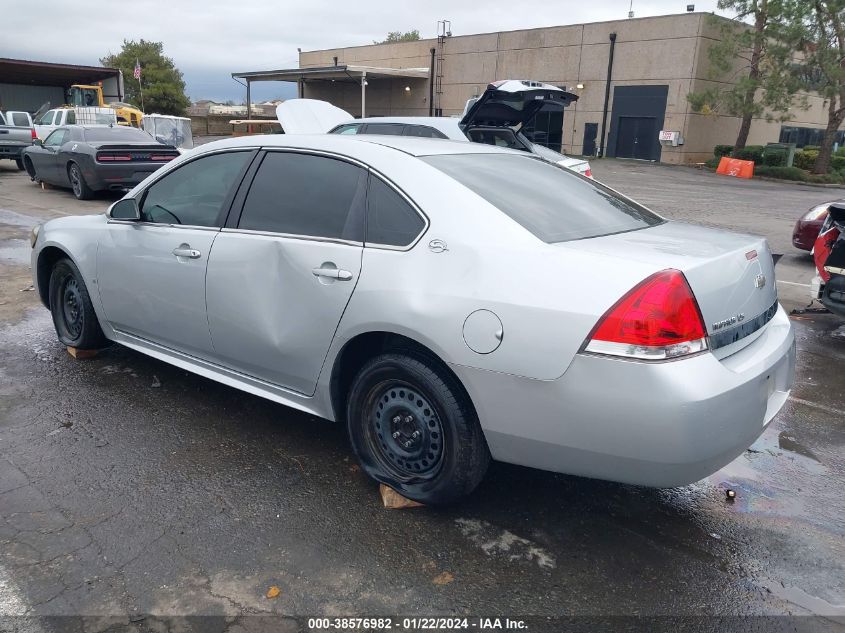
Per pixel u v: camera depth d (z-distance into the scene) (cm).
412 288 282
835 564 279
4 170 2131
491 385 264
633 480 254
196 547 277
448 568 269
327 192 328
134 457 348
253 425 388
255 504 309
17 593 248
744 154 2912
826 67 2566
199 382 447
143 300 404
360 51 4362
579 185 358
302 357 327
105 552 272
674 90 3050
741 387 251
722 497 329
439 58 3925
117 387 435
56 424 382
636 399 239
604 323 242
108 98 3628
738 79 3088
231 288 349
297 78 4388
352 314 300
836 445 389
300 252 321
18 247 895
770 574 272
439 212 289
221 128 4809
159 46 6019
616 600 254
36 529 286
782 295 748
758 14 2681
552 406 254
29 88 3922
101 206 1303
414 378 288
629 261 253
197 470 337
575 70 3369
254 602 247
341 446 367
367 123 1134
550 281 255
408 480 306
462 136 1057
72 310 476
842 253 568
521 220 284
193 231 374
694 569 274
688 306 243
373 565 270
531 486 332
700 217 1413
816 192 2245
